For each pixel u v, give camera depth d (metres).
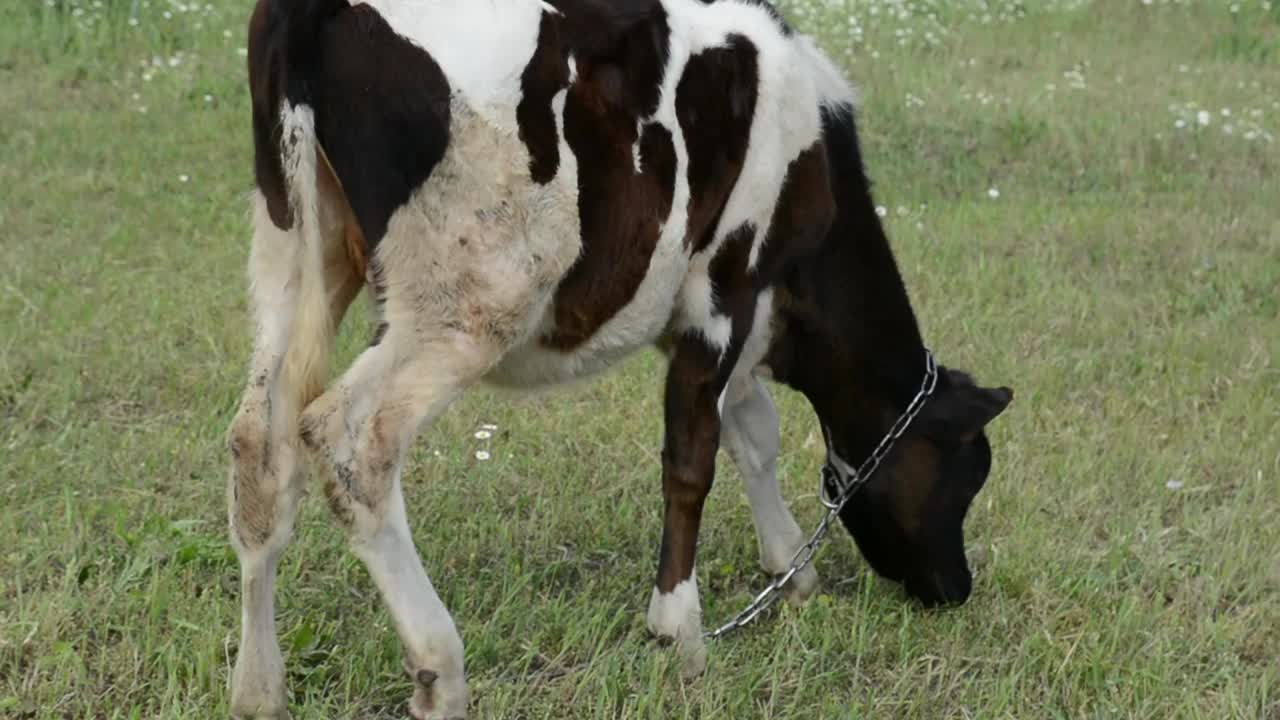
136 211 10.68
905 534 6.27
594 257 5.07
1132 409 8.40
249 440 4.72
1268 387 8.78
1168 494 7.40
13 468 6.85
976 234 11.21
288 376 4.78
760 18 5.63
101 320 8.66
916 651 5.91
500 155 4.75
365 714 5.25
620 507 6.85
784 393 8.41
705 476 5.75
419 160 4.67
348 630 5.73
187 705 5.07
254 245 4.90
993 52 16.75
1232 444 7.94
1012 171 13.02
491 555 6.47
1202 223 11.63
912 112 14.13
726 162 5.47
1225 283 10.41
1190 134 13.87
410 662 4.85
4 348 8.10
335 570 6.16
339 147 4.70
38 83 13.63
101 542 6.26
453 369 4.82
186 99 13.59
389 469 4.72
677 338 5.73
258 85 4.75
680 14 5.30
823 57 6.05
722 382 5.79
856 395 6.27
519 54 4.77
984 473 6.35
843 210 6.05
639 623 5.95
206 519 6.54
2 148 11.86
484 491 7.00
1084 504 7.25
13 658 5.32
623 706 5.33
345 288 5.09
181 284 9.37
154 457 7.00
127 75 13.99
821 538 6.82
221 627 5.47
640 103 5.08
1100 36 17.67
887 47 16.48
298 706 5.14
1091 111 14.50
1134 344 9.45
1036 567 6.55
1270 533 6.97
